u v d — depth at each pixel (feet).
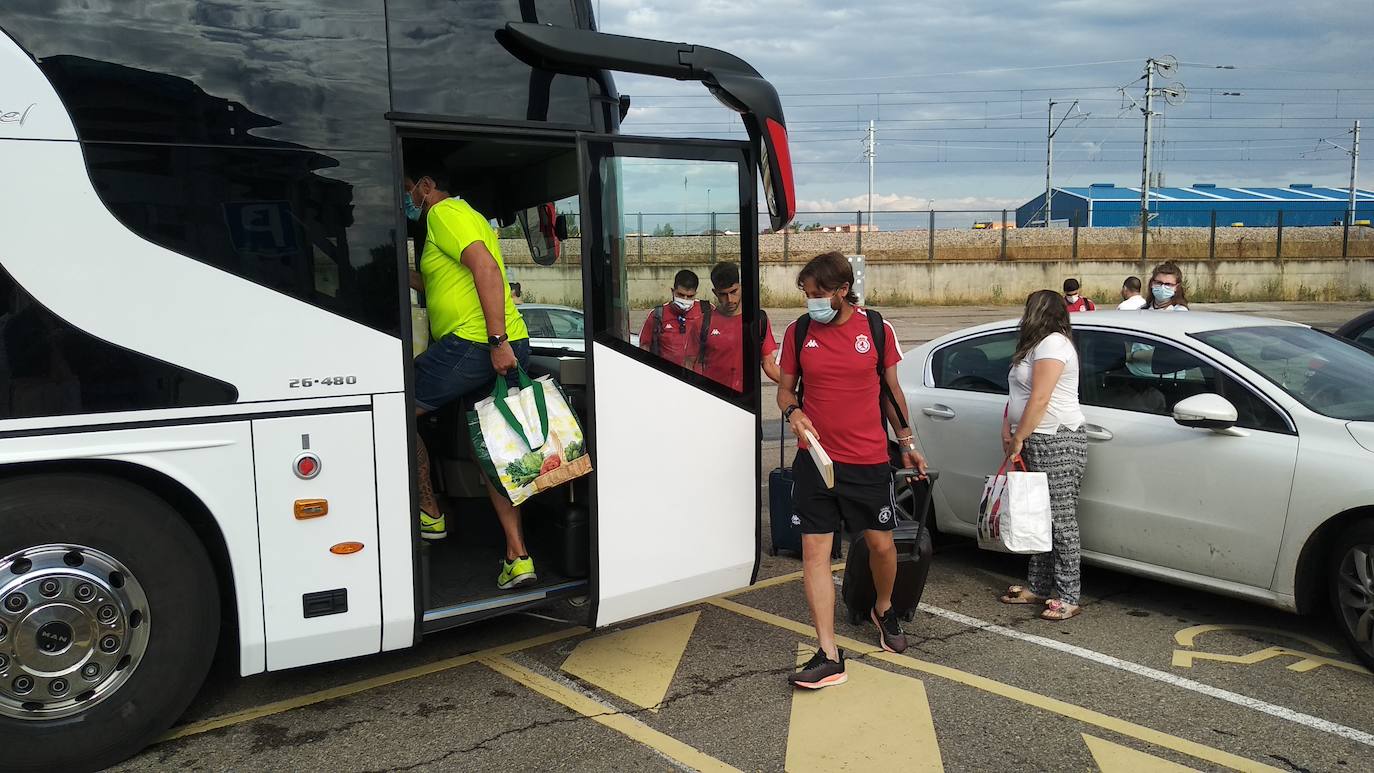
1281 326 17.98
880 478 13.69
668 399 14.12
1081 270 110.83
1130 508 16.51
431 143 14.25
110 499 10.82
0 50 10.16
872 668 14.44
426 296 13.96
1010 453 16.37
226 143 11.14
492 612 13.24
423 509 15.16
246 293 11.25
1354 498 13.82
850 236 116.16
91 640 10.92
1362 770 11.32
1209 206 172.14
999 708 13.04
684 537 14.42
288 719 12.74
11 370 10.21
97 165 10.53
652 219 13.80
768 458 30.73
